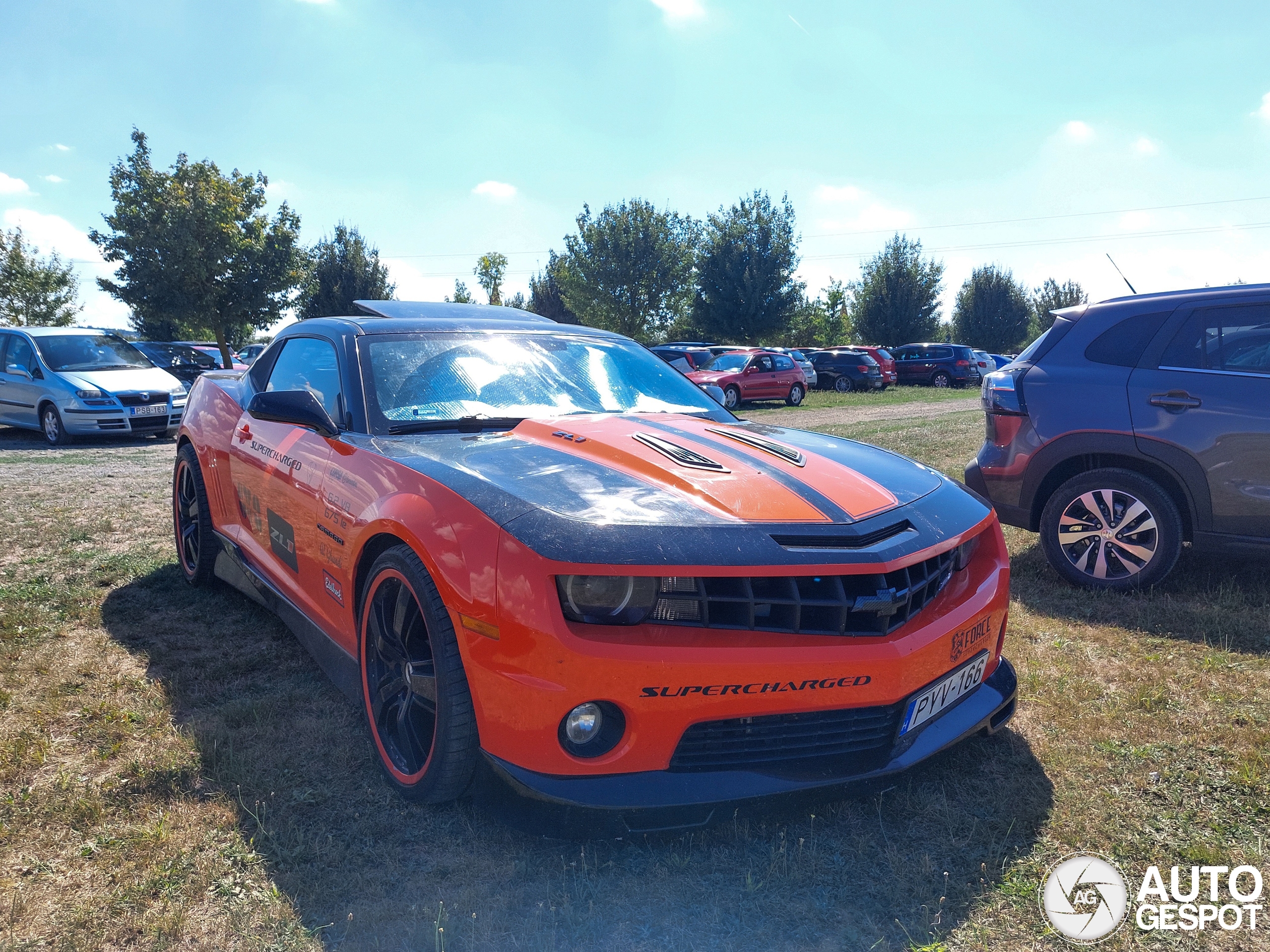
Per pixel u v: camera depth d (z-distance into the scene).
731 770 2.05
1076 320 4.38
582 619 1.96
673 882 2.01
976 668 2.44
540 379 3.21
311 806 2.31
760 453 2.56
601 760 1.98
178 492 4.51
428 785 2.19
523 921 1.87
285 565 3.28
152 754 2.58
